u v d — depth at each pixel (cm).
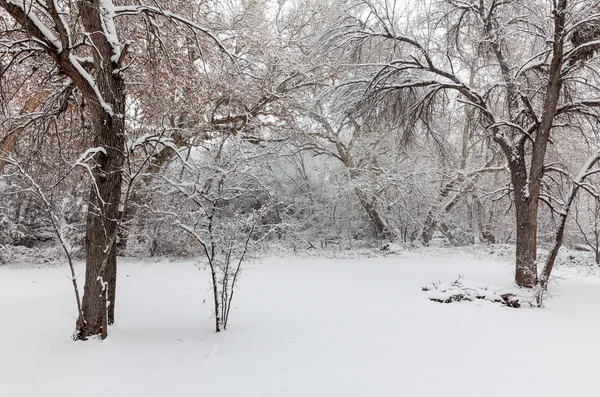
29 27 561
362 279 1212
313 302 884
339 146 2295
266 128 1983
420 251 2120
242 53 1595
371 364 488
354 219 2489
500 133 1145
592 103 1016
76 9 847
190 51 1205
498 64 1303
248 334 638
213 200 668
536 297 860
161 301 886
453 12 1295
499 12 1258
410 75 1369
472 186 2286
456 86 1207
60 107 828
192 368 480
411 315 759
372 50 1401
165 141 682
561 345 575
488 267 1510
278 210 1988
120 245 1733
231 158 730
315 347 563
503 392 399
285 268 1495
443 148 1691
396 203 2259
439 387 412
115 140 641
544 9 1155
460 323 702
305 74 1755
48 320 675
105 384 423
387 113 1435
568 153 1562
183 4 946
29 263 1541
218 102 1580
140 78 980
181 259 1680
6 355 502
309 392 402
